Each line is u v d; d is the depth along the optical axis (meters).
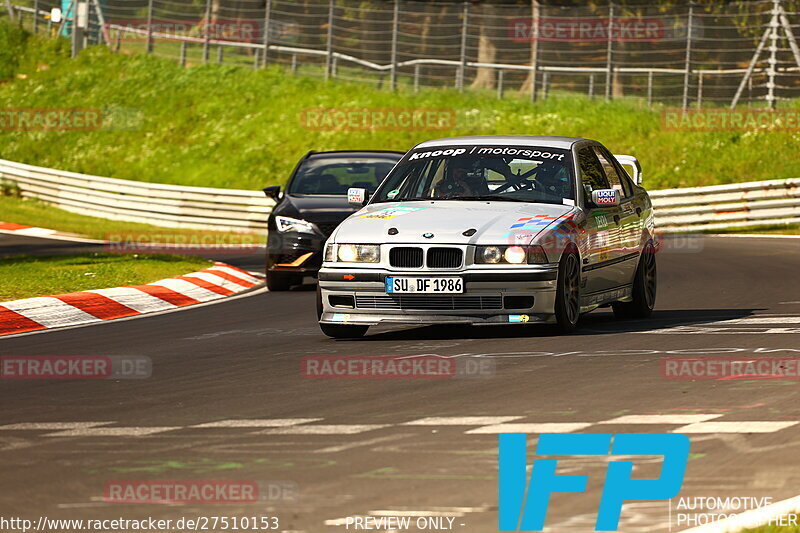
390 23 140.25
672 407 24.80
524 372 29.56
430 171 39.84
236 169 118.44
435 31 141.12
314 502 18.25
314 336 38.50
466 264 34.94
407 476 19.62
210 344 37.16
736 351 32.03
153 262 60.53
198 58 143.50
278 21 143.00
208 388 28.83
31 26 154.12
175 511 17.92
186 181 118.50
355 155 61.91
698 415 23.94
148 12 147.88
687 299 48.28
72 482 19.72
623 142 114.19
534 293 34.91
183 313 47.03
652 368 29.59
